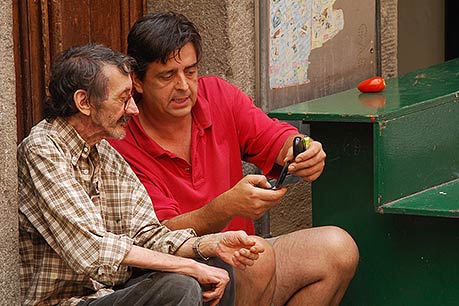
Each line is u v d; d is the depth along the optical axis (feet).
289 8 19.63
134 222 13.25
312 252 14.53
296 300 14.74
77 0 16.49
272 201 13.73
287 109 16.14
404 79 19.36
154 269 12.59
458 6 28.71
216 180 14.83
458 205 15.37
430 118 16.35
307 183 20.54
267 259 13.67
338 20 21.38
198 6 18.03
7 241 12.51
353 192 16.17
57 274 12.75
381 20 23.09
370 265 16.30
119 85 12.64
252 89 18.97
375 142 15.24
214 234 13.09
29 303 12.74
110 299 12.41
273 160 15.28
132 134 14.44
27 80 15.70
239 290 13.71
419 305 16.14
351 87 22.09
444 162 16.71
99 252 12.30
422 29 28.58
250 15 18.70
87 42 16.76
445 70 20.66
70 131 12.74
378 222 16.15
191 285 12.25
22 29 15.55
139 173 14.29
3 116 12.49
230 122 15.24
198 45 14.20
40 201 12.50
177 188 14.48
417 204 15.46
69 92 12.55
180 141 14.62
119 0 17.48
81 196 12.51
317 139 16.30
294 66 19.97
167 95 14.11
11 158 12.55
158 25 13.94
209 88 15.26
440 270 15.96
